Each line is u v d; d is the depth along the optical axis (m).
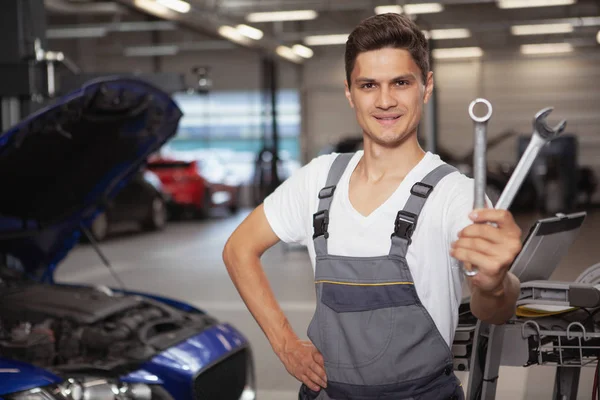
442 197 1.49
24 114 4.58
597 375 1.84
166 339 3.10
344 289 1.54
